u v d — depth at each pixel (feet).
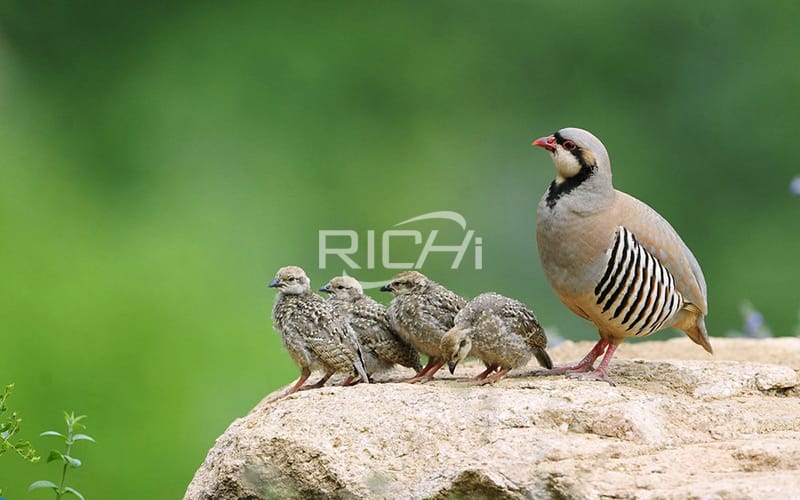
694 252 75.92
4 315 54.19
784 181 75.87
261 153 75.51
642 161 77.56
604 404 26.48
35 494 47.44
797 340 39.22
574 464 24.08
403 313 31.42
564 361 36.78
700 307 31.91
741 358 36.78
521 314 30.30
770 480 22.81
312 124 77.51
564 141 30.89
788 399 29.22
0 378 51.34
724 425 26.68
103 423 51.06
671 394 29.27
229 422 52.75
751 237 75.41
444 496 24.54
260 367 55.47
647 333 31.37
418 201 76.07
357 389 28.32
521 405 26.55
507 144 78.79
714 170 77.10
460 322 30.40
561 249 30.68
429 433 26.12
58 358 52.80
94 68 78.64
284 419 27.17
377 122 78.28
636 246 30.30
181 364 53.88
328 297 34.81
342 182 75.72
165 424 51.62
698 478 23.41
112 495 49.19
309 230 73.41
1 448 27.04
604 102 79.10
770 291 73.67
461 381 30.58
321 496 25.68
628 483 23.29
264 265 68.28
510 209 76.89
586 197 30.53
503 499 24.03
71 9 79.15
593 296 30.63
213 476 26.96
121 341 54.03
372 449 26.02
